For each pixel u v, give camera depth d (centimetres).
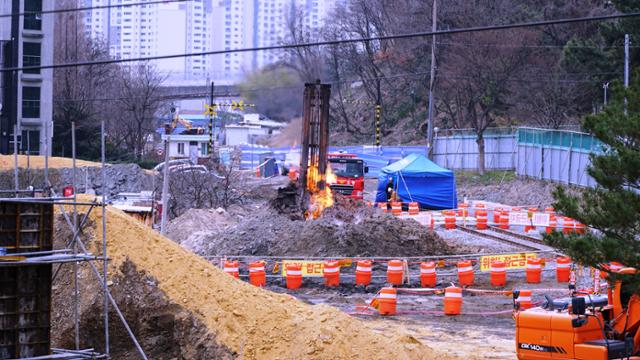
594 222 1862
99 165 5381
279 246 3259
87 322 1792
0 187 4547
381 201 5622
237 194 5397
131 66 7869
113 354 1784
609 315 1692
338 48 6638
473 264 3266
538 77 6950
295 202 3597
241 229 3388
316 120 3722
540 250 3459
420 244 3312
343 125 8962
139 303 1805
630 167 1834
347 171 5747
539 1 7481
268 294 1878
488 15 7244
